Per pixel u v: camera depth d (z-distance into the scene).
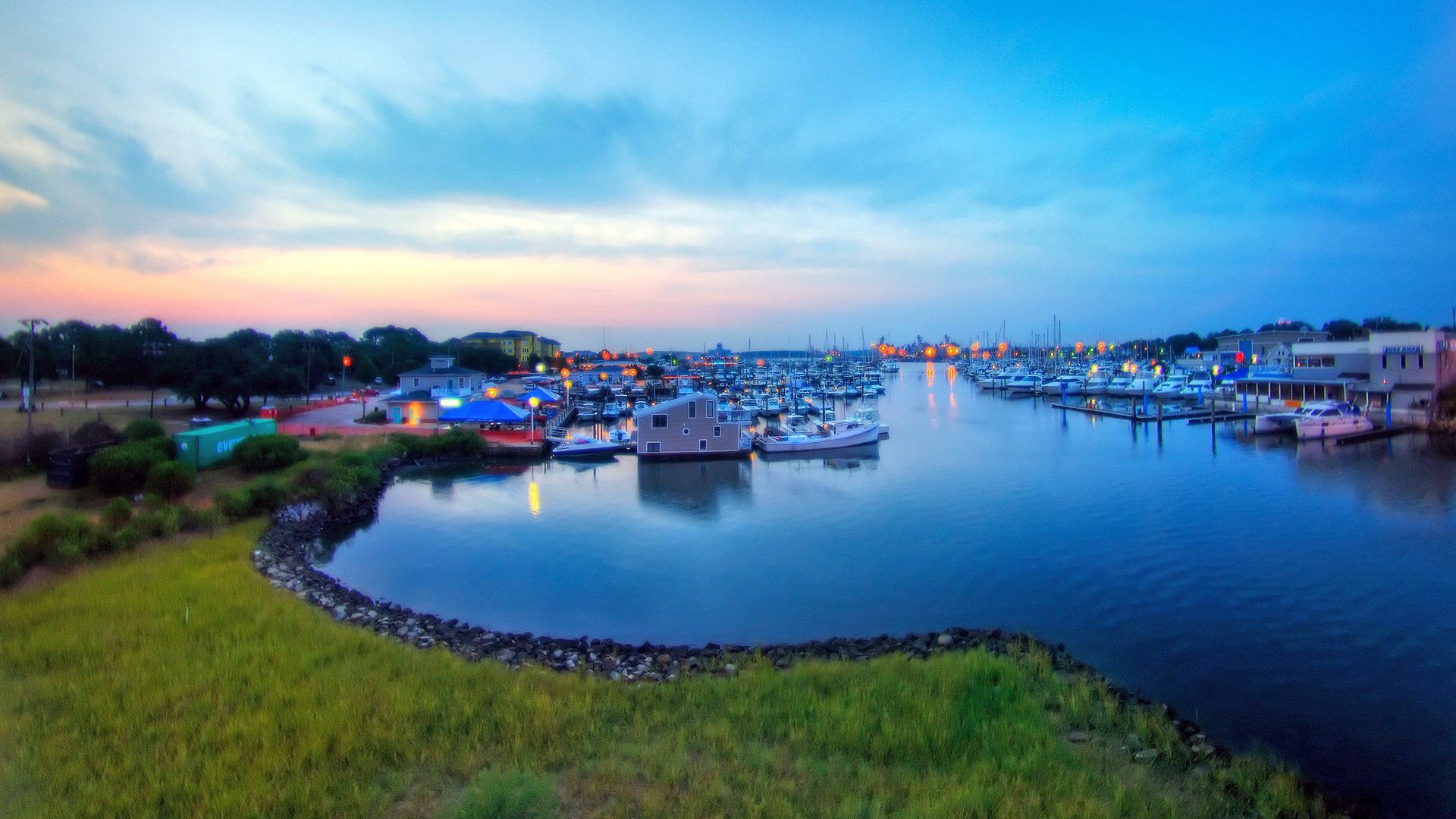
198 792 11.21
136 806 10.89
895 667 17.48
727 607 25.55
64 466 35.94
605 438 67.81
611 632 23.44
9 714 13.83
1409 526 33.22
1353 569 27.47
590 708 14.73
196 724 13.44
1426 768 14.80
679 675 17.67
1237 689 18.33
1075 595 25.64
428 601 26.50
